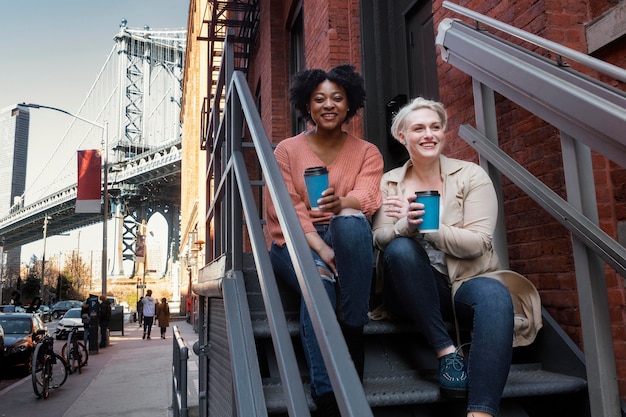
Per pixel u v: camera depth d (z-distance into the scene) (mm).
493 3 3066
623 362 2307
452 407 2023
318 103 2361
